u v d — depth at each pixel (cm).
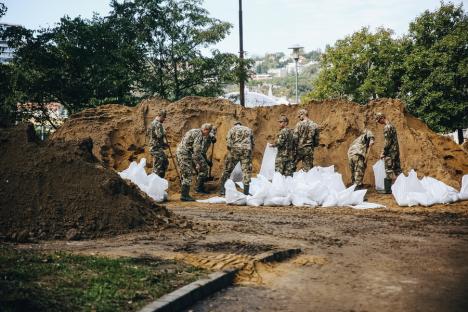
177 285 502
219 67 2888
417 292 517
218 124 1894
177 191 1678
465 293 512
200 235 816
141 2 2784
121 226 832
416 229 907
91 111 1955
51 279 489
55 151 899
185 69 2961
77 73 2572
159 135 1489
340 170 1716
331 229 902
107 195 866
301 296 510
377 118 1459
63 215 809
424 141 1658
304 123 1527
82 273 520
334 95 4366
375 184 1567
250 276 579
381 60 4047
